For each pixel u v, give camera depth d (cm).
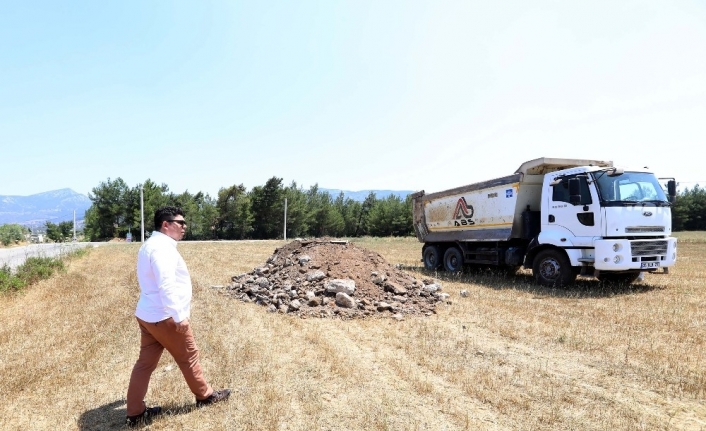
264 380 487
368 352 594
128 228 5809
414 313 821
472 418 399
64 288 1191
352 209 7675
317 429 376
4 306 951
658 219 1047
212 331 695
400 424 386
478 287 1145
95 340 648
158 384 479
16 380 491
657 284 1162
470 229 1408
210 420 393
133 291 1101
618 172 1030
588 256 1037
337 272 966
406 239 4372
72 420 402
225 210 6350
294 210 6394
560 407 421
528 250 1180
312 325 734
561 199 1095
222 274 1448
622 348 599
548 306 884
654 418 397
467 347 612
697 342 621
